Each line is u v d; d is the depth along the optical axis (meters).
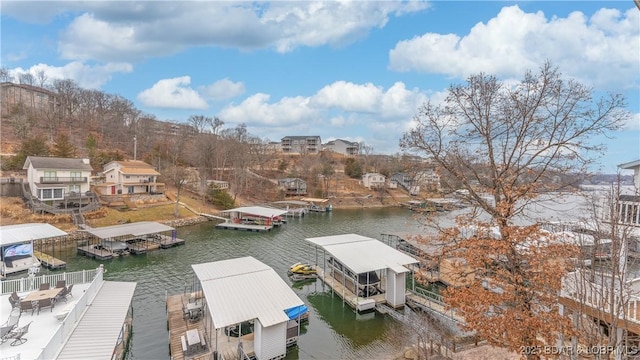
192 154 84.62
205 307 22.06
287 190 87.94
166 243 41.38
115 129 87.94
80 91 93.00
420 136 15.91
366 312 24.48
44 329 15.89
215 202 66.81
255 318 17.64
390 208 83.50
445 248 13.52
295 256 38.75
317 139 133.62
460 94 15.02
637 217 12.06
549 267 10.84
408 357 17.94
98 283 20.95
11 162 52.81
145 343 19.48
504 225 12.10
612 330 9.02
